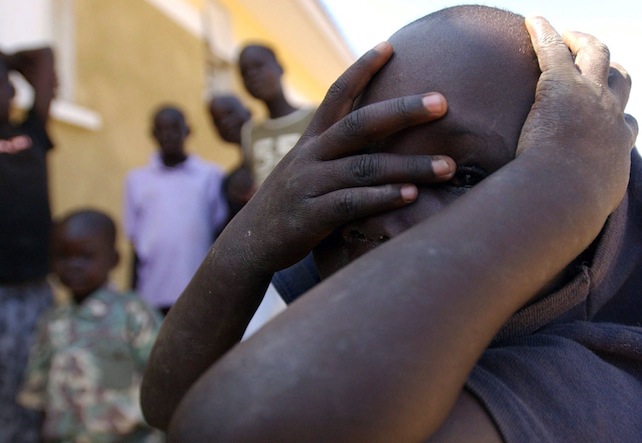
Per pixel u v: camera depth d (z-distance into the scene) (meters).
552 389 0.80
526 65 0.90
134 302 2.96
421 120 0.85
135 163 6.88
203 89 8.67
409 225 0.86
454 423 0.73
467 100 0.87
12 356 3.58
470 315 0.67
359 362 0.64
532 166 0.78
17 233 3.70
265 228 0.95
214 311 1.02
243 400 0.64
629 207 1.05
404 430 0.63
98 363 2.82
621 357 0.94
